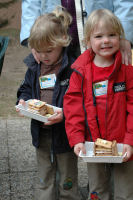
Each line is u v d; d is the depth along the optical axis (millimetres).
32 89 3041
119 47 2730
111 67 2633
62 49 2957
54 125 2941
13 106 5887
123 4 2941
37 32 2787
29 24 3283
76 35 3225
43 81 2988
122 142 2633
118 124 2621
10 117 5473
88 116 2664
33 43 2816
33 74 3025
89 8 3049
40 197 3145
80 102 2715
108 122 2625
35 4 3297
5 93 6379
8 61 7707
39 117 2812
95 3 3012
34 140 3027
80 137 2623
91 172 2828
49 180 3145
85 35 2684
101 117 2637
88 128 2672
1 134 4824
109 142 2465
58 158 3066
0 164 4023
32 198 3355
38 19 2906
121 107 2613
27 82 3121
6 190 3512
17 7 8898
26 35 3260
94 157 2414
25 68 7484
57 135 2947
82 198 3309
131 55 2771
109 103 2604
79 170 3850
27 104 2984
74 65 2725
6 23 8727
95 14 2605
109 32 2555
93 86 2656
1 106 5879
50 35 2785
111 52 2578
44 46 2801
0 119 5379
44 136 3062
